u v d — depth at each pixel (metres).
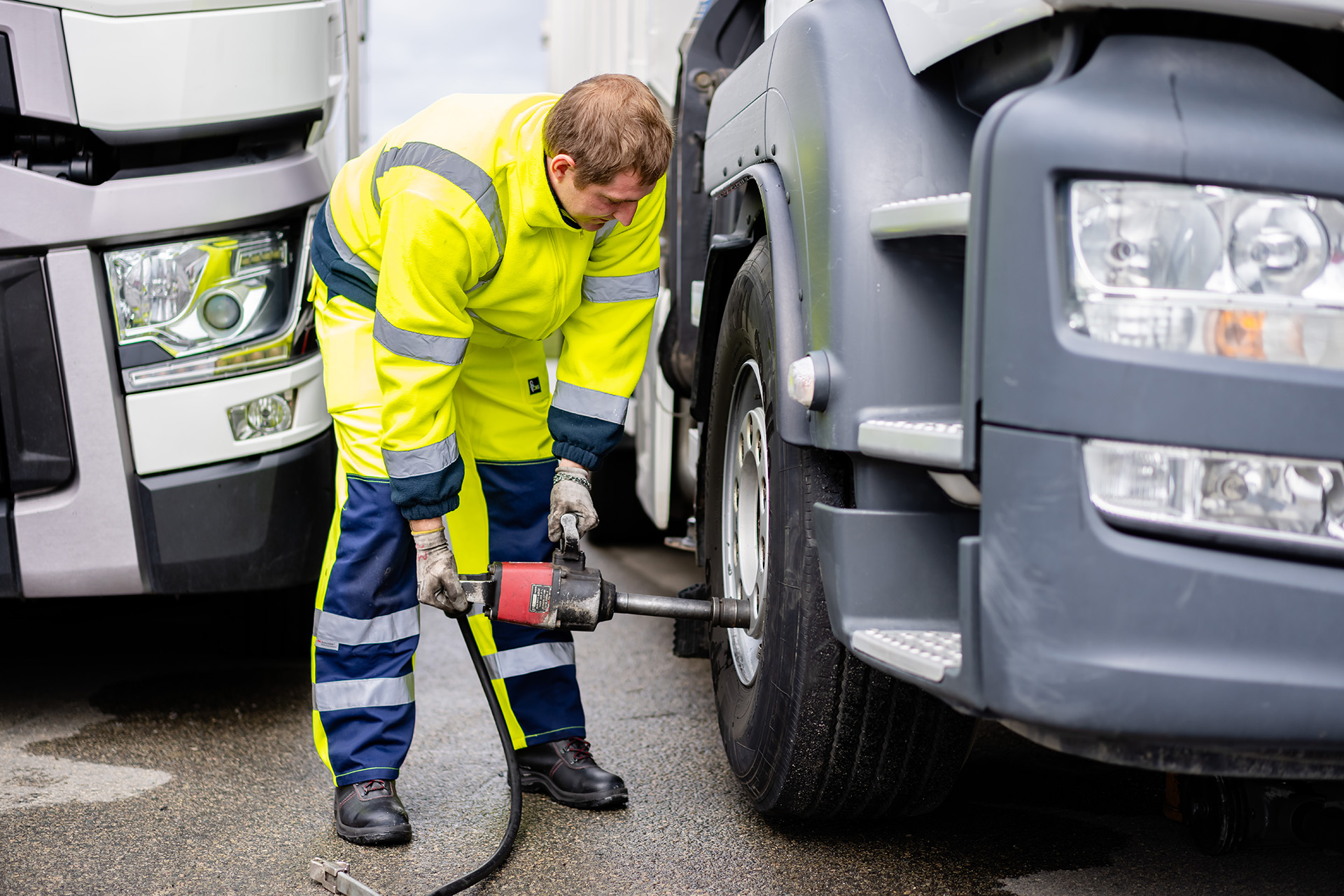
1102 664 1.35
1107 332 1.37
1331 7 1.40
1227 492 1.38
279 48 2.79
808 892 2.03
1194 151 1.37
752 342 2.25
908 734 2.02
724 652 2.51
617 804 2.43
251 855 2.22
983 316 1.43
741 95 2.38
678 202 3.29
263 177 2.83
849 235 1.77
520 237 2.09
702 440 2.75
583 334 2.34
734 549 2.52
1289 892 2.01
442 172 2.00
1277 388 1.35
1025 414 1.38
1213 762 1.46
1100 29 1.49
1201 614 1.35
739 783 2.47
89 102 2.62
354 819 2.28
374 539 2.29
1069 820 2.34
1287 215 1.39
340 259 2.31
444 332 2.06
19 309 2.67
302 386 2.92
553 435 2.38
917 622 1.77
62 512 2.74
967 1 1.66
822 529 1.86
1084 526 1.36
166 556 2.79
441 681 3.43
